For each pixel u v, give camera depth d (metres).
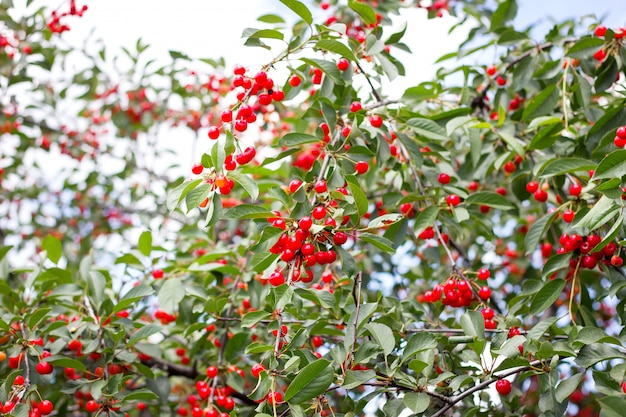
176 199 2.46
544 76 3.79
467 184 4.34
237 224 5.21
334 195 2.68
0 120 5.67
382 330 2.58
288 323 3.44
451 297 3.17
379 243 2.60
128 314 3.79
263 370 2.39
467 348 3.02
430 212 3.38
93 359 3.47
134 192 6.11
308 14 2.82
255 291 3.68
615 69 3.44
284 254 2.48
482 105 4.42
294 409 2.22
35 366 3.13
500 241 5.45
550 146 3.61
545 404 2.49
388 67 3.25
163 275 3.91
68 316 3.97
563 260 3.14
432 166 3.75
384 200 3.52
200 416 3.45
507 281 5.22
